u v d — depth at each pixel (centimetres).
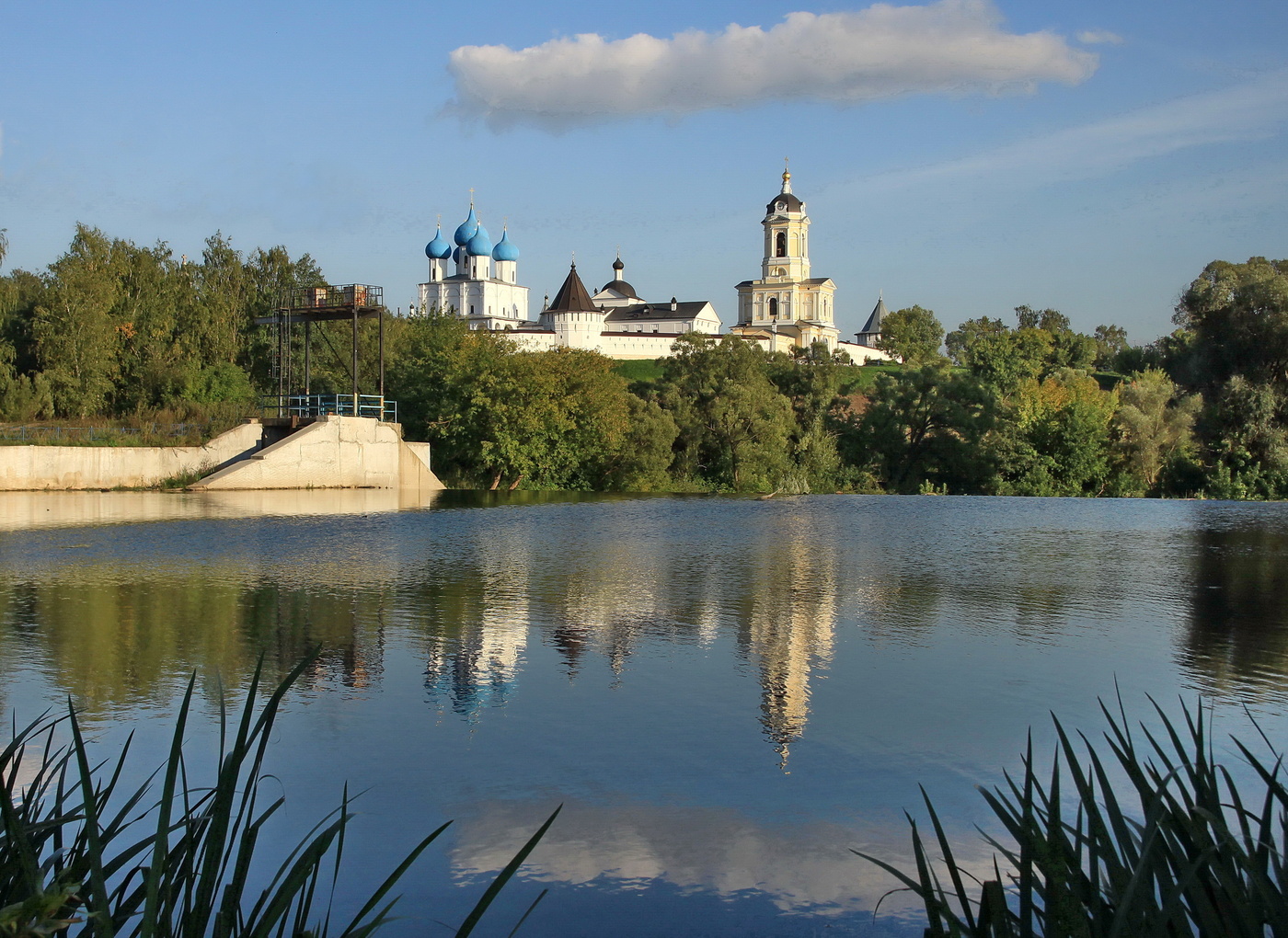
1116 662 1219
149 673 1116
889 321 15475
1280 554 2491
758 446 5906
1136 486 6016
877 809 746
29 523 2919
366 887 618
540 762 837
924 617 1524
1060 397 7256
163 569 2002
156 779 777
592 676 1130
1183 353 6594
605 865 649
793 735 917
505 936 560
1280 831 639
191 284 6688
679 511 3900
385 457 4847
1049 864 335
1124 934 301
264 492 4353
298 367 6412
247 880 619
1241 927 304
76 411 5469
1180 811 339
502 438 5144
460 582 1853
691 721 955
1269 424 5769
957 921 335
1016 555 2423
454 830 700
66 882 313
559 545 2552
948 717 974
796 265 16475
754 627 1433
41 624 1403
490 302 15062
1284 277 6172
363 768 818
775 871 645
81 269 5697
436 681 1105
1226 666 1201
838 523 3400
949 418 6234
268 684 1080
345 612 1527
